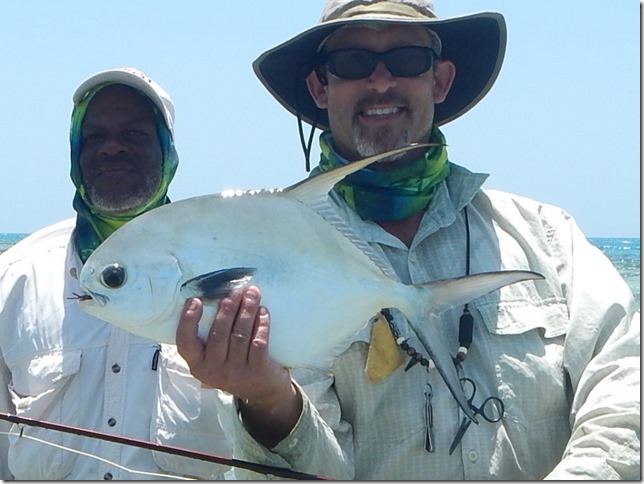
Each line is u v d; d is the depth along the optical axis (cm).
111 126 192
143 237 152
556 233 181
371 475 169
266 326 152
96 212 192
